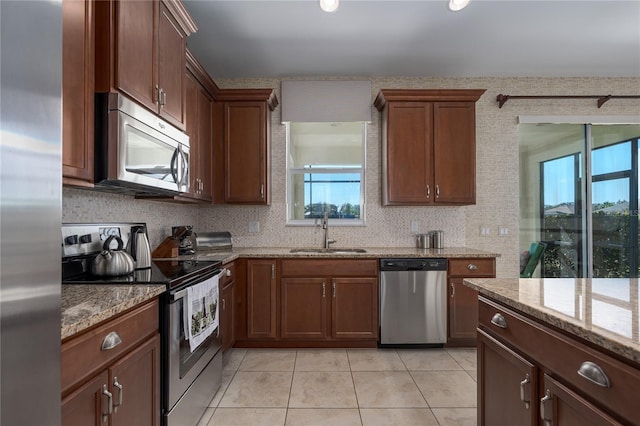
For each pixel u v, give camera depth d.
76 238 1.76
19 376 0.59
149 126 1.72
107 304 1.17
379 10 2.52
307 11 2.53
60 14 0.68
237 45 3.00
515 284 1.54
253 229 3.67
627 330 0.89
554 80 3.69
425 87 3.67
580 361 0.94
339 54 3.17
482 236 3.67
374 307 3.02
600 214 3.71
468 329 3.02
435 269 3.01
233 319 2.87
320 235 3.66
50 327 0.65
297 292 3.04
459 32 2.82
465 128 3.27
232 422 1.93
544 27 2.75
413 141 3.27
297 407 2.09
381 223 3.66
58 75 0.67
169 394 1.54
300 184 3.78
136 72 1.64
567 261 3.70
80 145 1.34
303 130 3.80
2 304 0.56
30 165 0.61
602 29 2.78
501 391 1.36
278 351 3.00
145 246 2.04
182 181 2.09
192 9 2.49
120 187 1.71
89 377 1.05
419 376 2.51
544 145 3.73
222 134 3.28
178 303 1.65
